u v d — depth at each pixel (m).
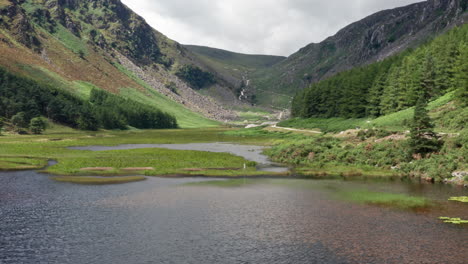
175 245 22.41
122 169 54.62
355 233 24.45
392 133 66.56
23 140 107.00
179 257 20.52
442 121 69.19
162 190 39.22
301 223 26.91
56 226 25.86
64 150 82.81
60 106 170.38
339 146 67.06
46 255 20.62
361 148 61.25
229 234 24.50
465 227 25.25
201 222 27.22
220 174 50.75
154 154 75.50
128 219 27.84
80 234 24.25
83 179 45.62
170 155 73.81
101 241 23.02
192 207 31.69
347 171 52.31
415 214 28.75
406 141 56.03
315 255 20.72
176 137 145.88
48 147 89.31
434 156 48.50
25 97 161.88
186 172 52.25
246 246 22.27
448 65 96.00
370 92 130.25
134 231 25.02
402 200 33.59
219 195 36.78
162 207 31.61
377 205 31.92
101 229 25.34
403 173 48.59
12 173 49.09
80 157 68.62
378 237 23.56
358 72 160.00
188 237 23.89
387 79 124.00
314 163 60.59
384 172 50.28
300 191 38.75
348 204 32.50
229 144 111.31
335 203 32.97
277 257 20.50
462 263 19.31
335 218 28.11
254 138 136.12
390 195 35.88
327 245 22.30
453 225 25.77
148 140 126.75
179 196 36.22
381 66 144.25
